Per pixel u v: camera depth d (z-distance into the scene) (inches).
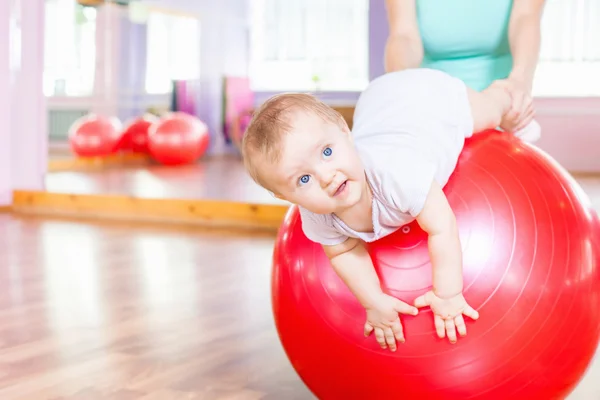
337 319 54.0
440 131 54.2
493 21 74.3
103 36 258.4
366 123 54.4
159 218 183.2
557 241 52.4
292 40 337.7
